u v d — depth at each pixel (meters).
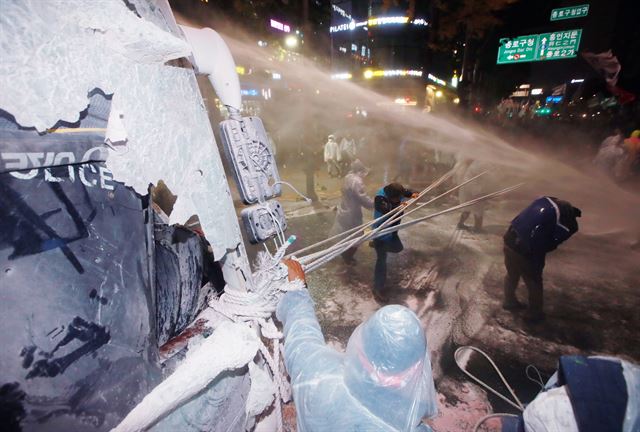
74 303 0.79
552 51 30.09
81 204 0.83
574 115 20.38
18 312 0.70
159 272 1.34
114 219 0.91
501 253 6.11
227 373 1.21
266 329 1.42
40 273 0.74
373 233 1.93
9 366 0.69
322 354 1.28
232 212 1.31
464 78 22.64
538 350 3.60
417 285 4.96
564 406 1.11
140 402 0.94
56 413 0.77
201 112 1.19
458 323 4.05
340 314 4.23
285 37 17.80
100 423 0.85
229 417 1.26
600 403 1.06
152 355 1.05
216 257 1.21
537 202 3.68
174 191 1.06
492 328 3.96
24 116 0.69
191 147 1.12
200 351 1.07
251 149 1.39
